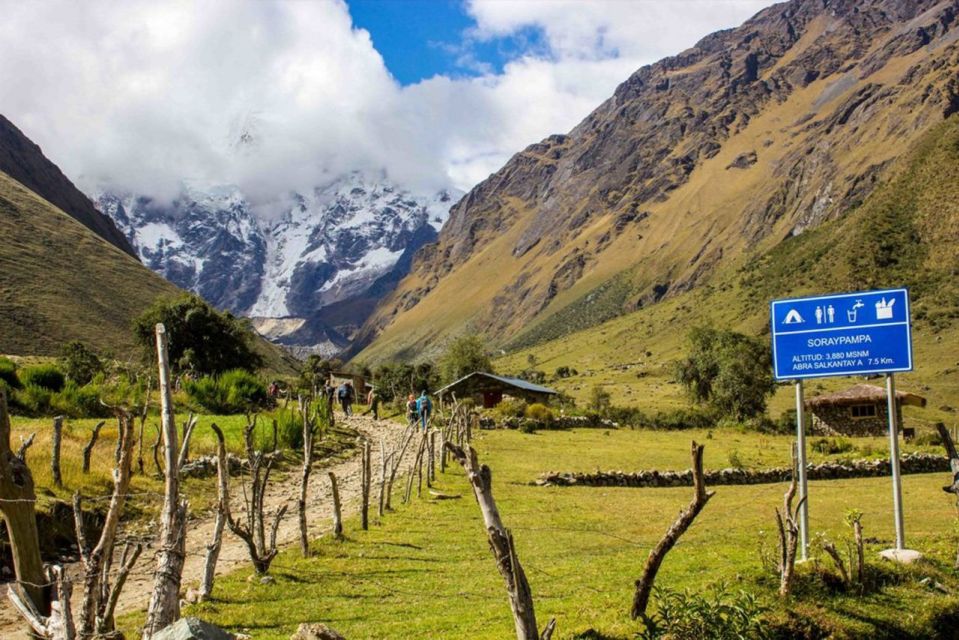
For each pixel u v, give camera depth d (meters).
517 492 26.73
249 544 14.52
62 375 40.00
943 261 187.62
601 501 25.72
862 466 36.25
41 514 16.28
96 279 160.12
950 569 14.25
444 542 18.00
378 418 55.66
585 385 192.38
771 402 118.75
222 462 13.96
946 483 32.38
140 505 20.06
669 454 40.66
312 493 25.00
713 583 12.56
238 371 47.56
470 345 110.50
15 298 130.88
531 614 8.46
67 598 8.68
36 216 176.50
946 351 145.50
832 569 13.09
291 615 12.45
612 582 14.04
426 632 11.37
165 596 9.03
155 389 42.12
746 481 33.41
